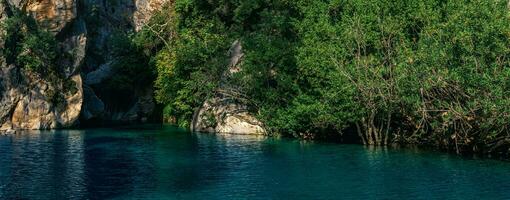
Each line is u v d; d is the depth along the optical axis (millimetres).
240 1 55531
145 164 32906
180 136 49250
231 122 52125
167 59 61719
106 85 69750
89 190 25844
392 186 26172
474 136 34906
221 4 59188
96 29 74438
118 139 46562
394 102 37125
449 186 25922
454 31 32719
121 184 27203
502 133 33312
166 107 67438
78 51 60344
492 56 30859
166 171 30578
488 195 24094
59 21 58500
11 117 55719
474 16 32125
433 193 24609
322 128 43531
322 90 41750
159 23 69500
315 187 26234
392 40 39031
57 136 49094
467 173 28938
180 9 61156
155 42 68562
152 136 49281
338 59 40656
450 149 37344
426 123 36969
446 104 33219
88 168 31484
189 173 29969
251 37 50781
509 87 30266
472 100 32062
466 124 33406
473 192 24672
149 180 28141
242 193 25219
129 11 79500
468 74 31078
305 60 43188
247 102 51125
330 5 44875
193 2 60344
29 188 26234
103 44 75750
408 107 36969
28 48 56656
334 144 42312
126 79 69188
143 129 57125
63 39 59594
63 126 58281
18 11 56250
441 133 36562
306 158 34812
